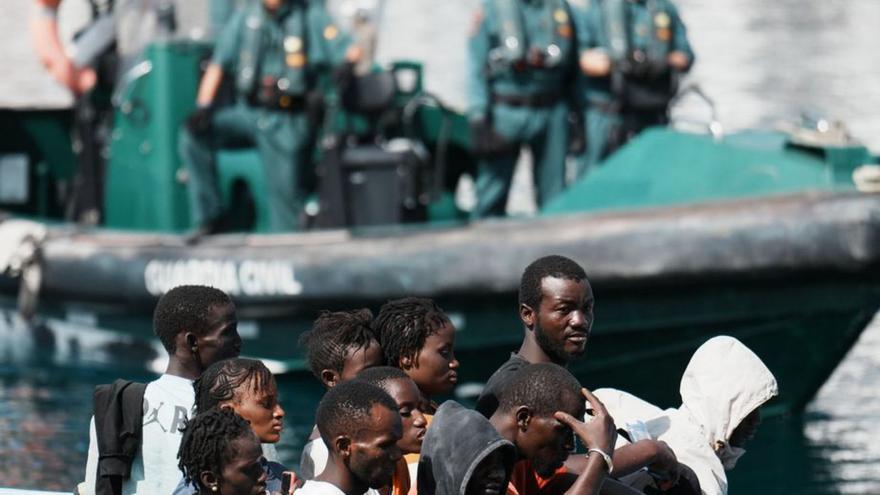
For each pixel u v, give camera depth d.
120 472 13.05
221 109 33.69
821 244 27.16
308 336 13.86
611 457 11.77
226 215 34.56
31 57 79.38
